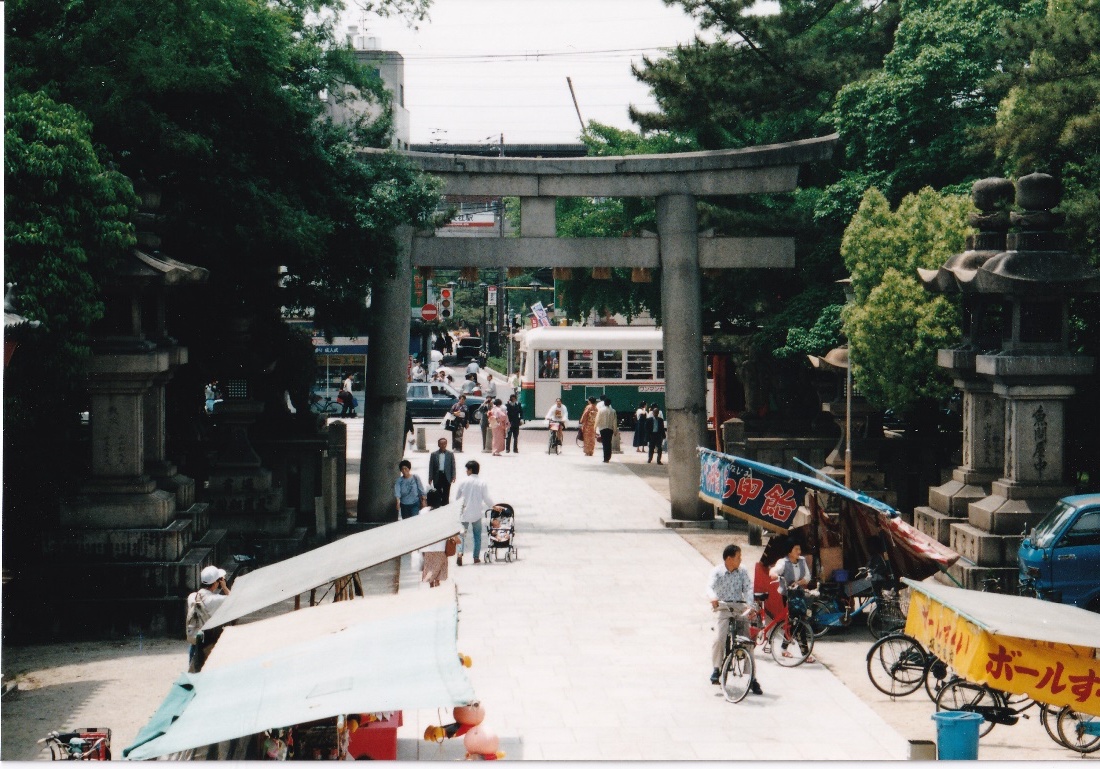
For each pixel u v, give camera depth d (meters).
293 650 9.03
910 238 22.97
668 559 22.34
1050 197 18.66
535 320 53.25
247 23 18.66
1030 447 18.47
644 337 48.69
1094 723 12.20
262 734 10.30
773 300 30.73
